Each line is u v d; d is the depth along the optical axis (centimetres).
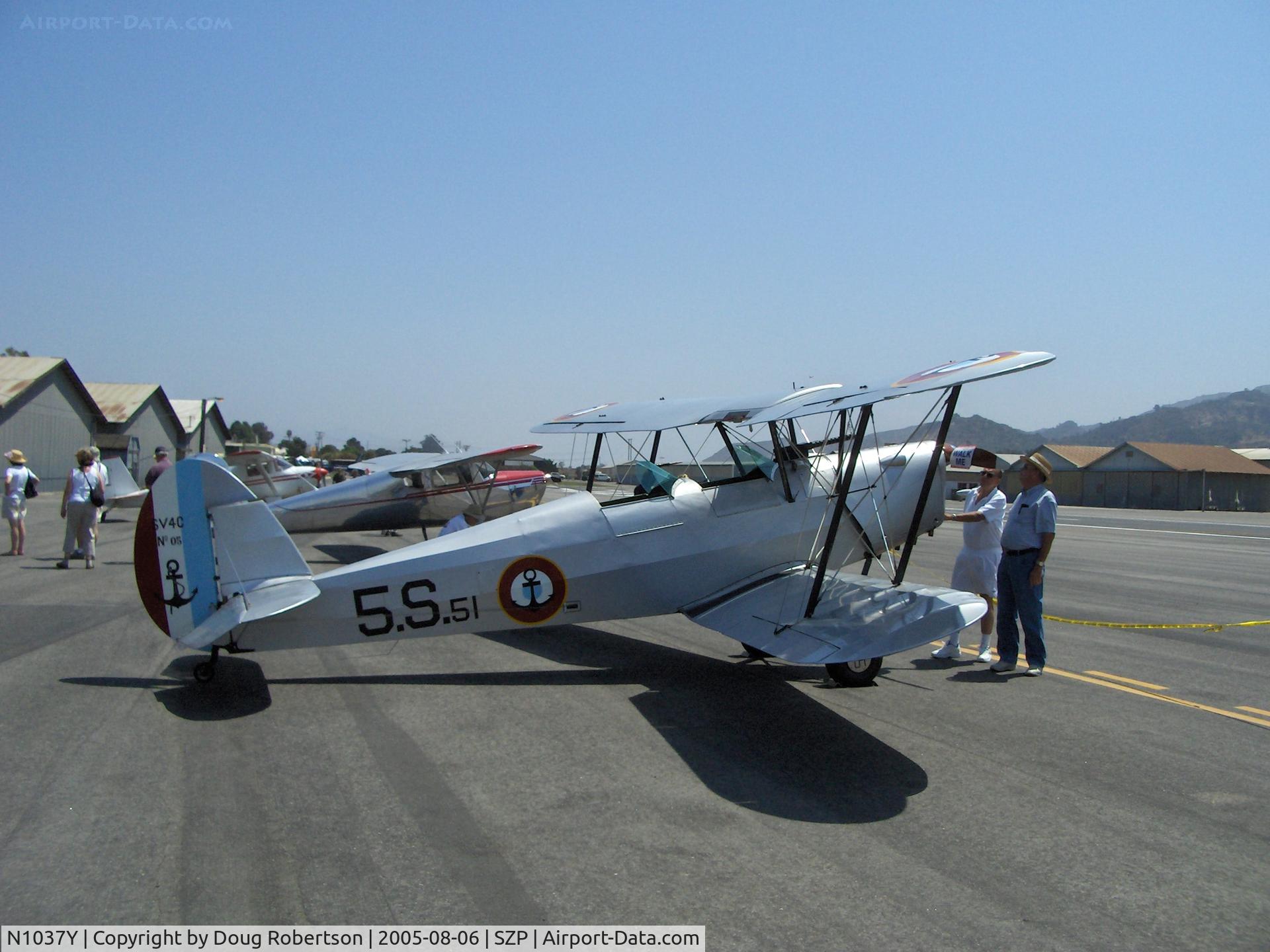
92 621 779
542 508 638
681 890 316
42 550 1347
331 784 412
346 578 584
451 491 1395
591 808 391
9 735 473
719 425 665
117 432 4153
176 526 563
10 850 337
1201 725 539
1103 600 1085
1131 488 5000
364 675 626
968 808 400
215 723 504
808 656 527
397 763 443
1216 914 307
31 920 287
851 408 538
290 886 313
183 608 563
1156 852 357
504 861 337
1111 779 440
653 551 639
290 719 516
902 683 634
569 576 623
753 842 359
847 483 583
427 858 337
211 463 563
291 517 1331
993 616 703
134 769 426
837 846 356
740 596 643
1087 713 561
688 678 638
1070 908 310
